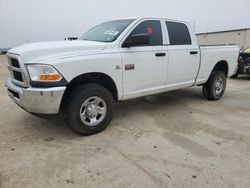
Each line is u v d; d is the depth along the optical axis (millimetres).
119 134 4016
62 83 3410
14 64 3723
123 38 4125
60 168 2971
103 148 3510
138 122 4590
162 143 3688
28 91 3336
